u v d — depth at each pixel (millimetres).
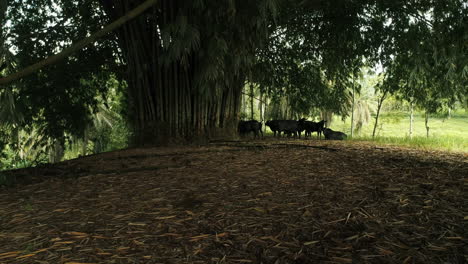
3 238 2211
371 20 10133
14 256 1923
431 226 2266
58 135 8875
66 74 8352
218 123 8500
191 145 7406
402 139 9719
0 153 8812
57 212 2766
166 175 4145
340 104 13469
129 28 7477
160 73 7582
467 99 10203
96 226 2400
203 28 6004
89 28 8977
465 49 7984
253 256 1896
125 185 3686
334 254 1899
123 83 10719
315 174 3992
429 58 9016
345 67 12203
